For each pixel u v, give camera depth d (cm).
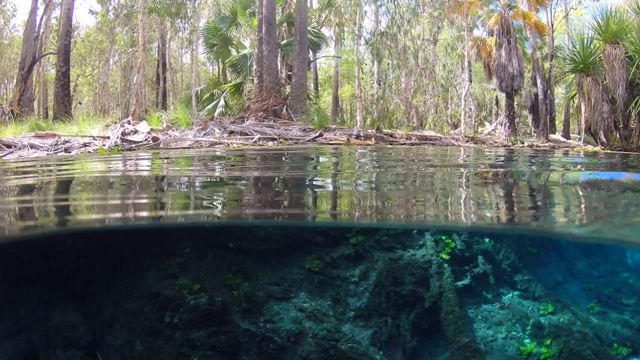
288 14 1670
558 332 518
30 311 425
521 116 2208
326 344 447
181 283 444
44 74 3072
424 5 1806
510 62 1473
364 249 523
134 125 920
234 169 476
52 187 390
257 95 1245
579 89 1195
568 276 568
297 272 494
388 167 498
